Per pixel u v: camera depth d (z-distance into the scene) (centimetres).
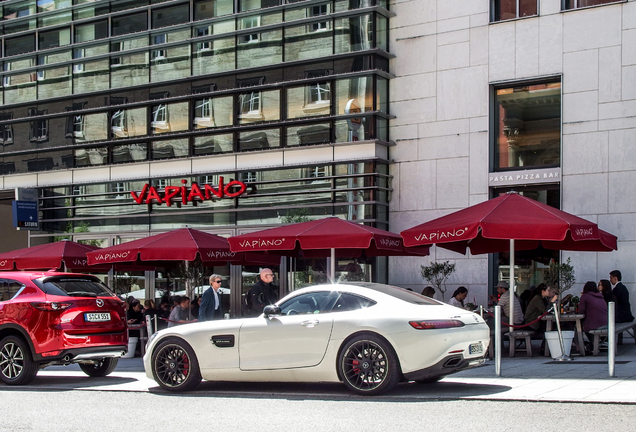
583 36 1770
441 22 1948
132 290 2305
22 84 2562
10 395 1068
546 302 1545
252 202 2119
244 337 1018
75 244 1928
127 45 2373
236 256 1662
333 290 1002
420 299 999
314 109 2033
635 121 1697
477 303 1850
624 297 1550
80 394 1067
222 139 2178
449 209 1903
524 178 1814
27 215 2450
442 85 1936
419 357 912
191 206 2220
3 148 2588
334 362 956
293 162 2052
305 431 725
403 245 1496
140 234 2300
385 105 2003
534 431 693
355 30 1994
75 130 2445
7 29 2625
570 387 959
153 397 1016
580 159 1755
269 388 1068
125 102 2358
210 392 1038
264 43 2127
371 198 1936
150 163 2291
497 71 1867
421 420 762
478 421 748
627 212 1691
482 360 973
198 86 2230
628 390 918
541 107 1830
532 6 1852
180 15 2295
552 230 1223
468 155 1889
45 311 1175
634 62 1709
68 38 2497
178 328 1070
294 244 1432
